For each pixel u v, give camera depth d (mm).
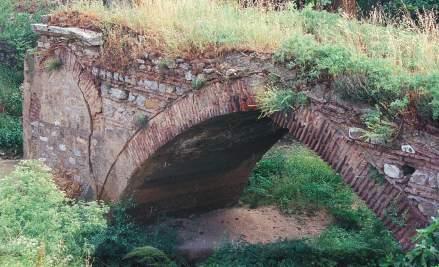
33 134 13391
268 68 9000
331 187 14695
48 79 12773
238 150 11805
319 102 8328
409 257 7125
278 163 15547
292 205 13992
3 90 18297
